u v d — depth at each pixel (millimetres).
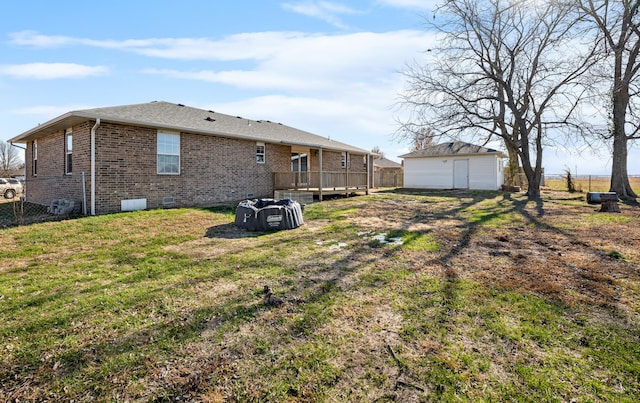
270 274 4262
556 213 10117
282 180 14805
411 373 2229
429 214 9914
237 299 3457
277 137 14484
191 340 2658
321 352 2480
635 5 12625
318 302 3383
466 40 15258
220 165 12211
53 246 5711
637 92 13688
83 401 1993
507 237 6559
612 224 8062
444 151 23359
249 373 2242
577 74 14039
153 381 2164
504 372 2232
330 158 19375
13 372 2250
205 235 6727
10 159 44781
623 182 14930
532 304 3322
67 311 3166
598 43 13531
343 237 6562
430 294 3596
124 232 6820
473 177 22156
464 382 2131
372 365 2320
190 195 11203
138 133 9758
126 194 9484
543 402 1945
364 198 15219
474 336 2707
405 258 5043
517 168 22859
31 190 13141
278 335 2734
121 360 2387
